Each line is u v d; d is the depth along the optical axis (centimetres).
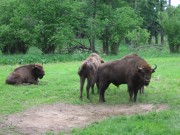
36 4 3794
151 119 1097
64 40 3659
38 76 1925
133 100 1462
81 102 1452
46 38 3788
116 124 1055
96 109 1342
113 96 1580
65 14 3862
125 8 4381
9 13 4116
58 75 2212
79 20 4084
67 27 3750
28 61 3294
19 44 4150
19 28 3866
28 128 1089
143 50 4522
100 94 1480
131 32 4412
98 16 4259
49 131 1054
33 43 3756
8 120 1180
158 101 1422
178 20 4472
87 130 1014
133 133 958
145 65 1430
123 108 1344
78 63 3098
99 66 1512
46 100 1488
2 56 3591
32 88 1759
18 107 1362
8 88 1750
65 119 1195
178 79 1991
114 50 4319
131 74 1432
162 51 4569
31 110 1320
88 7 4328
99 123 1090
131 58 1467
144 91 1645
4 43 4050
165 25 4506
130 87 1445
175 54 4225
